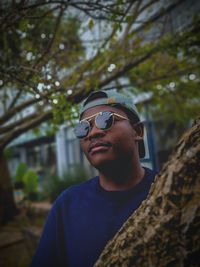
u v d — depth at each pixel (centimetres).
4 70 234
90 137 126
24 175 1157
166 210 94
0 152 389
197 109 789
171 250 90
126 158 127
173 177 96
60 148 1428
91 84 352
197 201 89
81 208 134
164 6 405
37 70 238
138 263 96
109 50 411
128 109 134
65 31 416
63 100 282
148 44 409
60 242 141
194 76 520
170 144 964
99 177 138
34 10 246
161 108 697
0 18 225
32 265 139
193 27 398
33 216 937
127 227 107
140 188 133
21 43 327
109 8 249
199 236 87
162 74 461
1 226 821
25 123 418
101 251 121
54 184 1095
